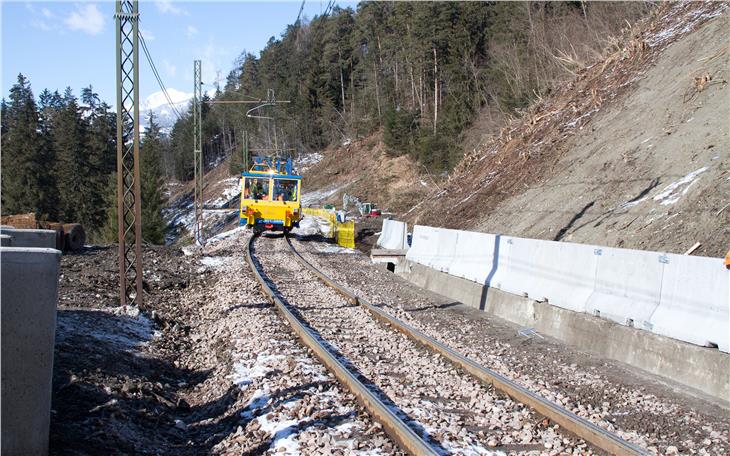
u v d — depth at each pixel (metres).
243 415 7.09
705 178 13.57
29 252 5.07
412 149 65.50
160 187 68.31
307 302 14.34
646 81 21.55
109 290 14.67
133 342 10.27
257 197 33.31
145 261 20.83
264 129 99.25
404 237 24.23
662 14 26.81
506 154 28.83
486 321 12.56
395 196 59.09
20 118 62.88
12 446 5.02
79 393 6.96
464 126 56.81
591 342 10.02
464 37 59.56
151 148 70.56
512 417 6.88
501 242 14.07
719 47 18.47
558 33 44.38
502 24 56.06
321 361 9.10
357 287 17.25
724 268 7.89
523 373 8.73
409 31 73.50
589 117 23.47
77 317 10.79
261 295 15.00
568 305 10.99
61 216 64.75
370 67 87.12
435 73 66.44
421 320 12.68
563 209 18.05
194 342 11.51
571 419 6.33
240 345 10.06
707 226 12.04
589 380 8.33
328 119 96.38
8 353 4.98
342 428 6.42
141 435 6.50
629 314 9.42
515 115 42.06
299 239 33.09
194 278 18.89
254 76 116.19
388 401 7.29
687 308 8.43
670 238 12.52
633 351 9.09
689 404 7.29
